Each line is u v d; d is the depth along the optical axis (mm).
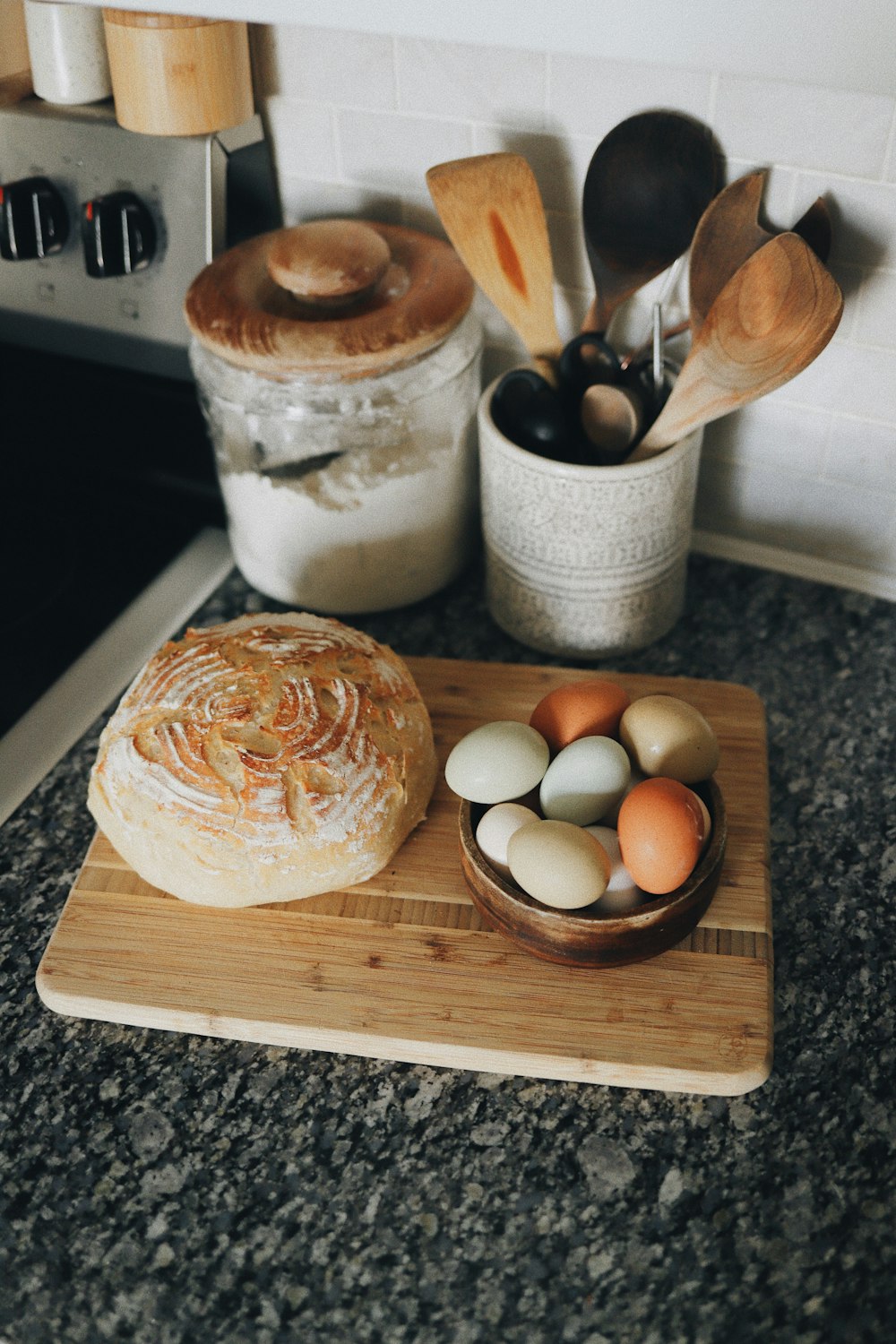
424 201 832
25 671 828
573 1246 542
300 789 630
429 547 836
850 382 771
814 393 788
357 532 805
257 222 877
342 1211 560
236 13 585
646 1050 588
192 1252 549
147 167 794
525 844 564
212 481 946
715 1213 551
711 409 683
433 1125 590
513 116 753
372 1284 534
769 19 486
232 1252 548
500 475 747
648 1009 606
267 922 655
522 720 756
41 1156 587
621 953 591
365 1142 585
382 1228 553
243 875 626
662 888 566
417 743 688
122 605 881
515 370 752
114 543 942
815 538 872
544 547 756
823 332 622
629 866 570
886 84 489
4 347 937
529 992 616
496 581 813
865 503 830
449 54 741
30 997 654
